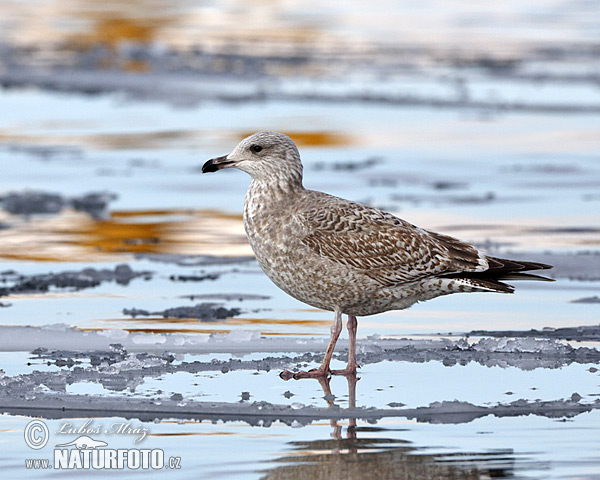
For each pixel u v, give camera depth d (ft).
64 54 121.90
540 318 42.93
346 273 36.45
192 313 43.80
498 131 87.92
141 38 132.05
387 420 30.76
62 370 35.91
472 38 133.69
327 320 43.11
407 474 26.35
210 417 31.17
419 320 42.96
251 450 28.25
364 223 36.68
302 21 146.61
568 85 107.76
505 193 67.82
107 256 54.03
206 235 58.65
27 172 74.18
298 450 28.22
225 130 87.86
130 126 89.92
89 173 74.18
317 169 74.38
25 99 101.04
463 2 162.61
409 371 35.96
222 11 154.40
